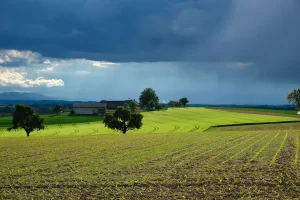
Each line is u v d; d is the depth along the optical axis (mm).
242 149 39375
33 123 94312
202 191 19844
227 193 19297
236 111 182000
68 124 130875
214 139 53969
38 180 23547
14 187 21812
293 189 19969
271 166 27375
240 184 21391
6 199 18922
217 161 30500
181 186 21109
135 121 97438
